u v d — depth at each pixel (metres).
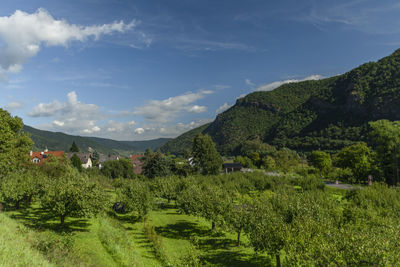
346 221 24.42
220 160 100.25
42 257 14.92
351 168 84.19
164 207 46.84
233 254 24.08
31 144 53.84
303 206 23.64
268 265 21.61
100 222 28.80
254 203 27.50
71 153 111.12
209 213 30.47
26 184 32.06
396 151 67.75
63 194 24.06
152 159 87.25
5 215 23.92
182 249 25.41
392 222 21.17
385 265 12.38
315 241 15.14
